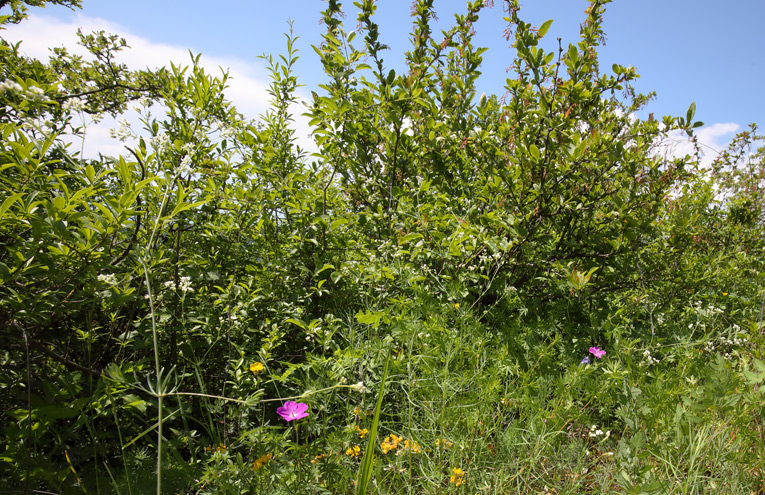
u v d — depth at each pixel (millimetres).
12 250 1713
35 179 2025
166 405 2318
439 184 4328
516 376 2934
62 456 2041
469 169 4324
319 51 4004
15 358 1942
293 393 2646
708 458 2279
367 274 3262
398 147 4051
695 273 4527
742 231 5422
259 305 3023
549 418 2434
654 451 2082
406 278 3256
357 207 4402
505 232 3615
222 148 3203
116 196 2219
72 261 1843
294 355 2980
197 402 2498
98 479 1916
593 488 2262
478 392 2543
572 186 3773
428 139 4098
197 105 2902
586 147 3463
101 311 2482
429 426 2436
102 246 1924
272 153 3600
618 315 3537
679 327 3930
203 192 3109
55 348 2193
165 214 2334
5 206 1590
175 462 1960
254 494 1793
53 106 2598
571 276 3248
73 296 2004
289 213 3562
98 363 2447
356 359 2516
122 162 1898
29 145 1777
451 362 2775
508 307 3475
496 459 2312
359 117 3998
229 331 2461
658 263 4289
